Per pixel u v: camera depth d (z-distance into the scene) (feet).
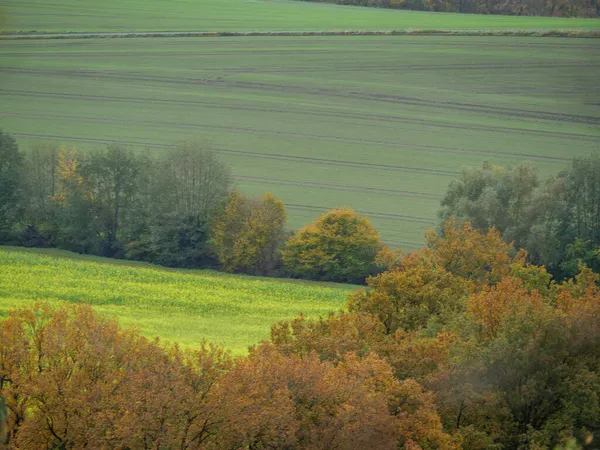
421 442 352.90
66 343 357.00
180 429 308.81
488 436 376.48
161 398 306.14
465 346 388.98
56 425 327.67
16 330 360.69
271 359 350.64
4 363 347.15
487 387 384.88
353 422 325.42
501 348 382.63
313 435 326.44
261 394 327.26
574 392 385.50
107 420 310.65
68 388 327.47
